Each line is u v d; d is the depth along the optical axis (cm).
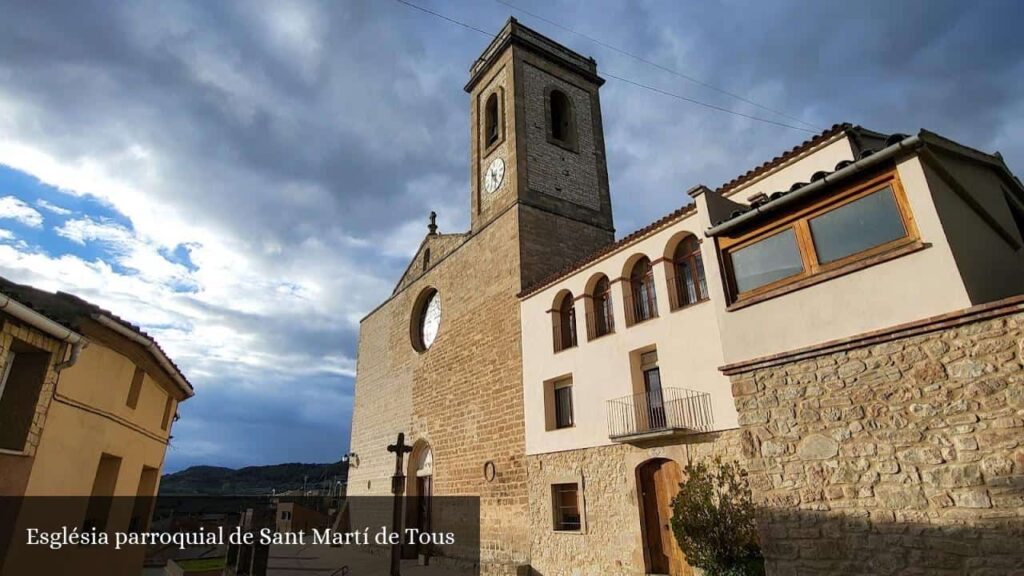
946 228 684
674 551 1338
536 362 1917
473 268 2464
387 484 2784
